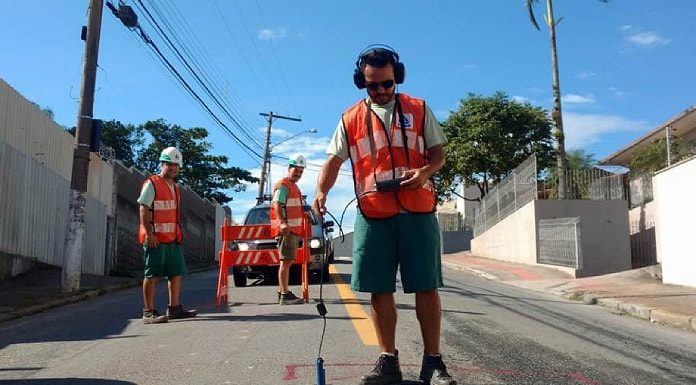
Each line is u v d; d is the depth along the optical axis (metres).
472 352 5.83
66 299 10.44
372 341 6.11
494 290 12.48
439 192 36.53
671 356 6.25
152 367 5.19
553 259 18.41
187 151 46.41
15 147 12.68
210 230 33.91
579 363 5.57
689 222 12.78
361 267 3.98
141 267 21.66
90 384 4.70
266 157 43.22
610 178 20.77
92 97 11.84
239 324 7.24
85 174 11.68
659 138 22.72
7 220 12.16
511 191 23.44
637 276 14.88
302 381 4.71
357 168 4.04
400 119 4.00
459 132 35.09
